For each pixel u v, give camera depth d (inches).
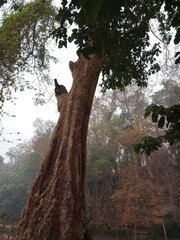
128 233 656.4
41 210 149.6
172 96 944.3
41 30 341.1
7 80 330.6
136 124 842.8
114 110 1027.9
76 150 174.9
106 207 793.6
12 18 314.8
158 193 639.1
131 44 187.5
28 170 1176.8
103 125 900.0
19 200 1284.4
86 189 860.0
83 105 197.0
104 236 722.2
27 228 144.3
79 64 224.4
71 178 159.9
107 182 841.5
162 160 762.2
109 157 853.2
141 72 287.6
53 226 140.8
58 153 176.4
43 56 364.2
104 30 128.3
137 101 955.3
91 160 854.5
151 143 132.5
